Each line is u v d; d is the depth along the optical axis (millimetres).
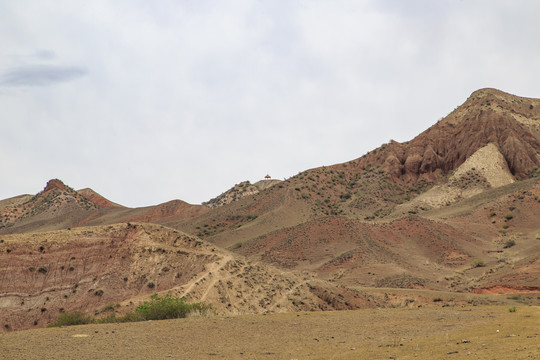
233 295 51500
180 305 28766
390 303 62625
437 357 15742
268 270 61250
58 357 16375
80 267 61344
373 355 16891
